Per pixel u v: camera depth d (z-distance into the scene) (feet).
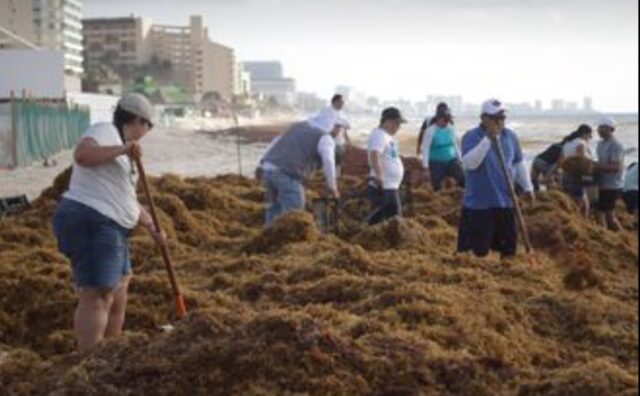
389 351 19.85
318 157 39.83
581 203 51.26
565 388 18.60
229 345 19.20
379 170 40.98
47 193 48.91
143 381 18.61
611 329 24.94
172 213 43.11
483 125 32.89
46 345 25.99
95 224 21.81
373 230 37.09
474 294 26.63
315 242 36.81
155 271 33.45
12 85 158.92
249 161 148.05
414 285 26.18
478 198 32.99
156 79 610.65
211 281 31.14
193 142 212.23
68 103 159.74
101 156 21.56
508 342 22.80
